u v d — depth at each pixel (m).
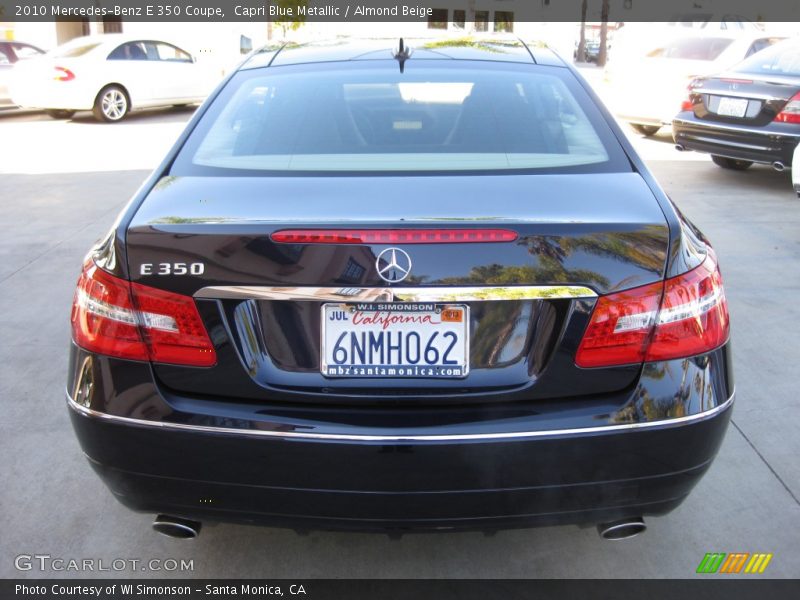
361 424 1.89
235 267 1.88
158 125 12.69
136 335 1.94
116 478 2.03
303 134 2.49
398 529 1.98
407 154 2.37
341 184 2.16
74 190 7.80
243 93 2.74
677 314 1.94
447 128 2.50
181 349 1.93
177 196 2.13
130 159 9.57
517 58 2.94
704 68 10.24
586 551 2.52
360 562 2.47
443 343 1.90
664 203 2.11
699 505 2.74
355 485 1.90
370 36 3.31
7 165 9.16
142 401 1.95
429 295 1.85
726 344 2.08
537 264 1.86
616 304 1.89
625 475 1.94
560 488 1.93
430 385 1.91
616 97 11.28
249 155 2.39
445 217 1.91
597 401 1.93
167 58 13.80
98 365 1.99
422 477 1.89
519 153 2.38
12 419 3.32
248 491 1.95
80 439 2.05
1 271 5.28
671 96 10.53
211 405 1.93
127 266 1.94
